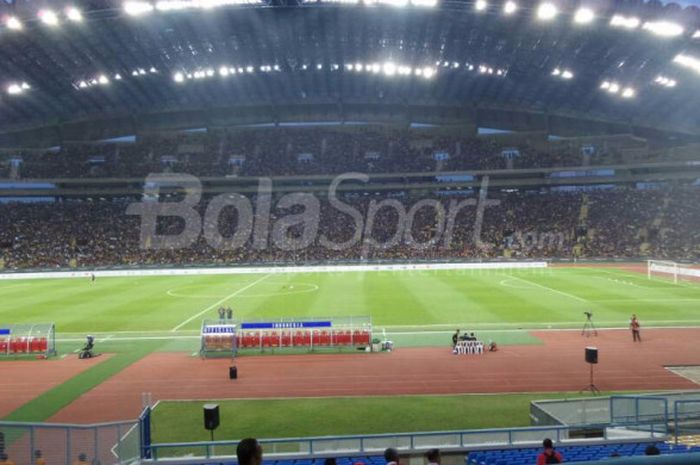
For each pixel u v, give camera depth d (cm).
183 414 2047
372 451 1521
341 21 6500
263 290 5462
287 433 1850
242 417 2006
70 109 9119
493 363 2669
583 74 7594
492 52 7269
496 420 1925
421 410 2042
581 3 5569
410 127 10594
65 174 9600
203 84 8956
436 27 6619
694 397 1809
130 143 10412
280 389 2331
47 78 7538
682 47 6278
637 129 9456
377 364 2698
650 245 8462
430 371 2558
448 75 8469
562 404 1764
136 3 5603
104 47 6794
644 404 1814
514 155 9888
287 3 5962
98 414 2070
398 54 7644
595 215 9200
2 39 6059
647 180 9362
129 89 8712
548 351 2870
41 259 8406
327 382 2419
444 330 3425
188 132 10619
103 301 4869
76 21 5866
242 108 10288
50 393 2328
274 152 10325
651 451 1028
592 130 9838
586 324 3322
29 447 1472
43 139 10088
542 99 9000
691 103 8012
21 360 2878
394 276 6675
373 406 2097
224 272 7600
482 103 9719
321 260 8500
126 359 2875
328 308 4288
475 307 4209
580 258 8338
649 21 5622
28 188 9669
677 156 8838
